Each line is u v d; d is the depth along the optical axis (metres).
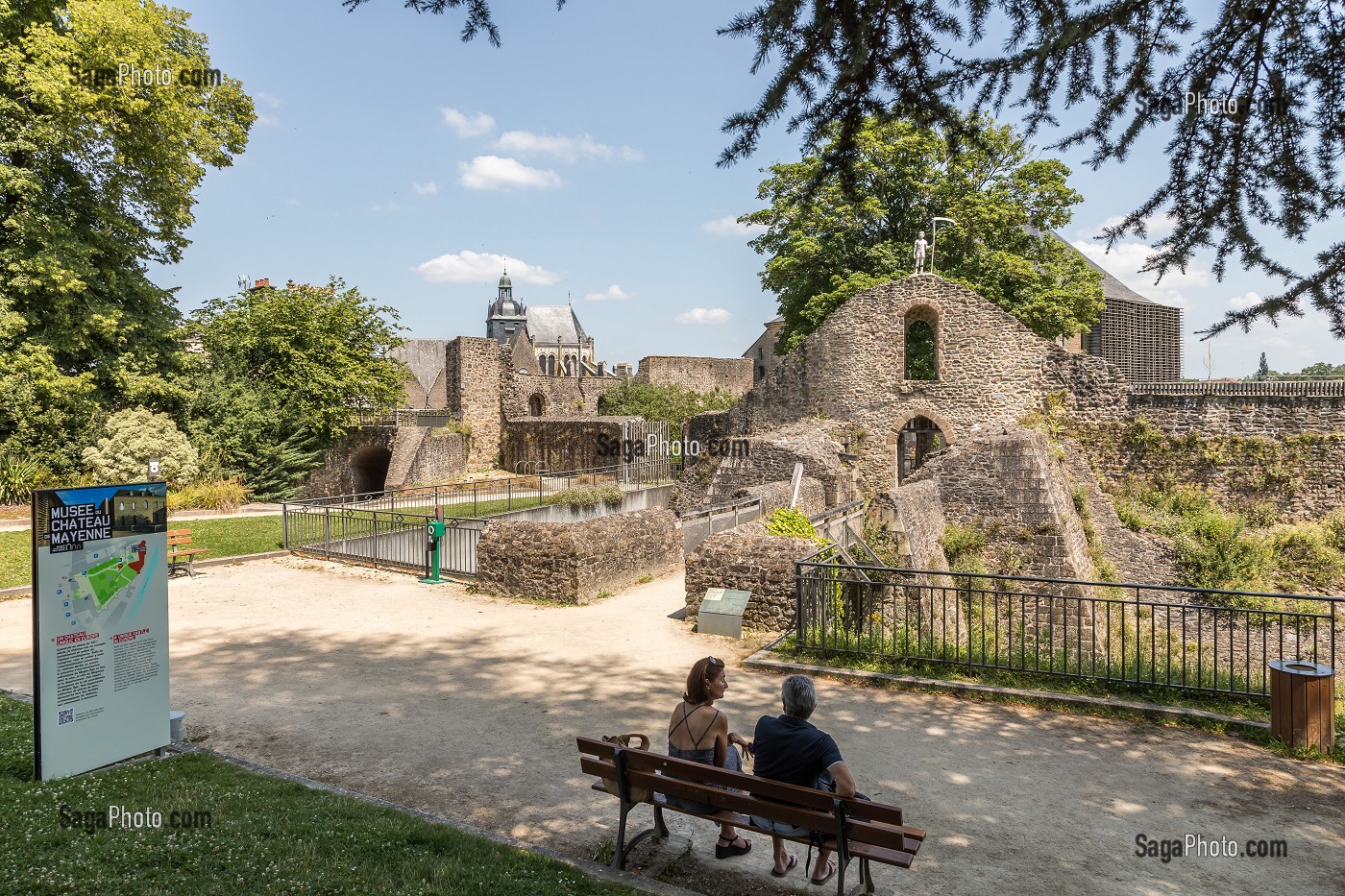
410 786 5.93
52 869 4.02
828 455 20.02
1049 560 15.70
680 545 15.38
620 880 4.39
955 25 4.86
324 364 29.14
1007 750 6.73
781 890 4.45
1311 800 5.81
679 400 48.47
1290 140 5.54
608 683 8.48
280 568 15.28
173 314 25.31
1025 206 28.95
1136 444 22.55
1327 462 20.53
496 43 4.45
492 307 101.94
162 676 6.15
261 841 4.49
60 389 20.81
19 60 18.92
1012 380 23.83
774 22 4.59
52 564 5.45
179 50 21.80
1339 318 5.49
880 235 29.45
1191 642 16.66
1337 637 16.44
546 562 12.40
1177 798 5.83
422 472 30.88
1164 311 39.88
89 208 21.86
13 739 6.20
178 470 23.16
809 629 9.97
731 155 5.24
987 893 4.52
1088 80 5.43
